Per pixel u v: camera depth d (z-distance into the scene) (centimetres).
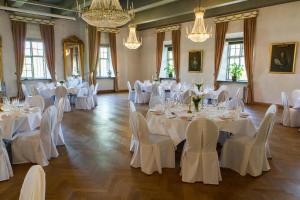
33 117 388
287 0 749
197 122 284
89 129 552
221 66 985
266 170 339
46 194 278
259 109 776
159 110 390
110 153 405
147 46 1307
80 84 899
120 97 1093
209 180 300
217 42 959
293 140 472
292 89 774
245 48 873
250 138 336
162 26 1185
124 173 332
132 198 271
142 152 331
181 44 1114
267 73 834
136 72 1370
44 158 358
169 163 346
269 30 812
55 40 1091
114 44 1248
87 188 292
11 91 981
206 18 994
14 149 356
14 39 961
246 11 855
